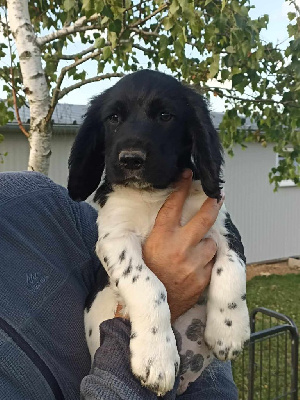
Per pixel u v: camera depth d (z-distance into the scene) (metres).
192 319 0.33
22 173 0.35
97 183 0.37
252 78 0.82
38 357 0.27
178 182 0.35
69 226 0.35
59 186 0.37
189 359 0.33
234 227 0.36
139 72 0.35
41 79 0.76
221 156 0.34
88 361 0.31
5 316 0.27
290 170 1.13
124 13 0.67
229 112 0.98
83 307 0.33
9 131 1.51
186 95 0.35
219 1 0.76
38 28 0.99
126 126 0.33
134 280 0.31
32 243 0.31
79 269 0.34
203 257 0.32
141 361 0.28
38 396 0.27
